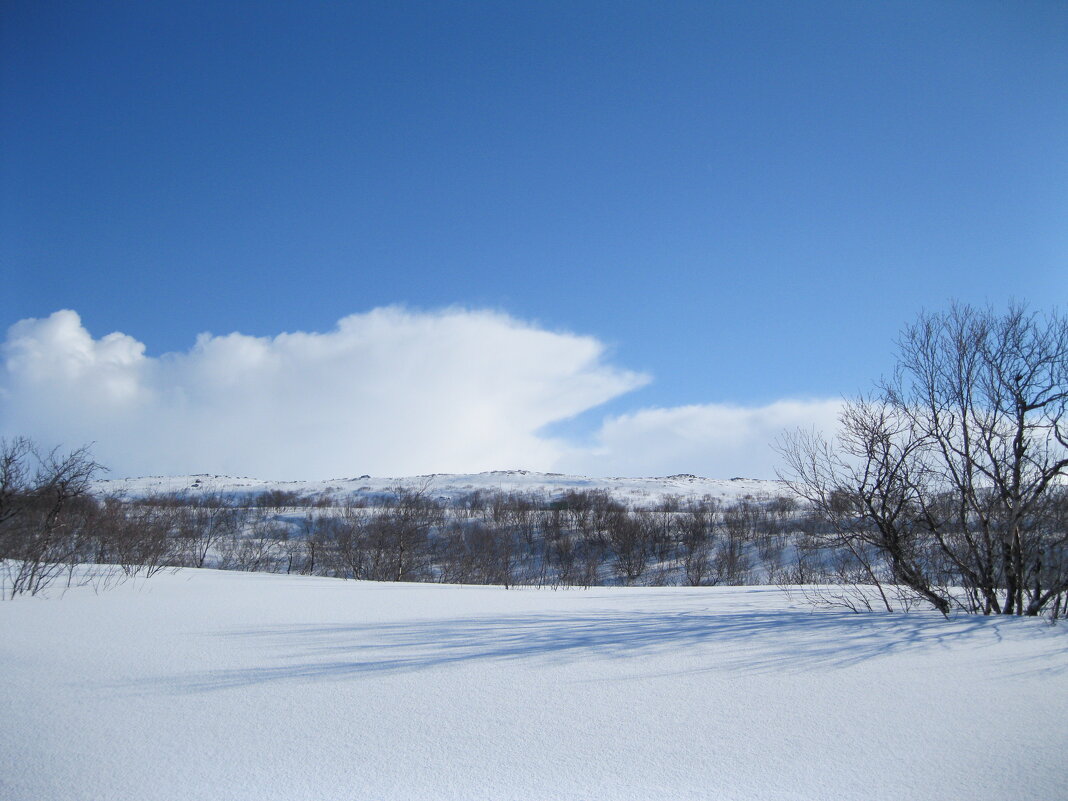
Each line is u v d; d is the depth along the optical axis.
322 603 10.12
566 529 41.78
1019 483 8.84
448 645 6.79
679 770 3.78
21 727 4.31
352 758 3.91
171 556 18.22
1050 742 4.15
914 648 6.50
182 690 5.16
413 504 32.09
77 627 7.54
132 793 3.44
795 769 3.79
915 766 3.83
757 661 6.10
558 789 3.53
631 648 6.65
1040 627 7.31
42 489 12.80
